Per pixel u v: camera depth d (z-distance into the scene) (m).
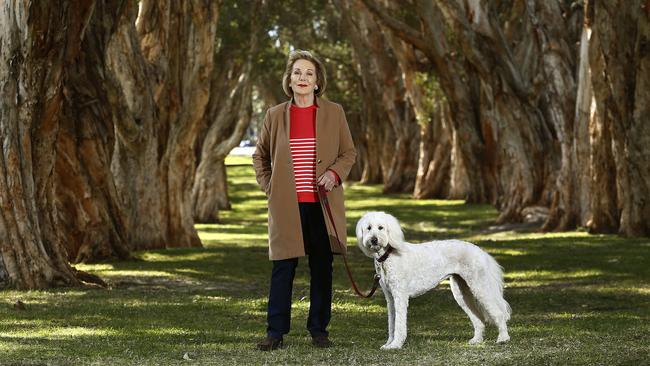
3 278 14.48
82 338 9.26
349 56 57.62
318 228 8.26
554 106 28.06
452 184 47.69
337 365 7.37
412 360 7.54
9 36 14.30
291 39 50.91
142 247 23.27
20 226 14.55
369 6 33.47
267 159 8.48
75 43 15.28
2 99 14.39
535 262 18.47
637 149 23.27
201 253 22.23
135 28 22.59
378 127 59.16
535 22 29.34
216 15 24.16
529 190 30.42
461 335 9.20
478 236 27.30
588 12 24.05
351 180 71.12
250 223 36.12
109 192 19.88
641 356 7.60
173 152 24.25
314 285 8.41
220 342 8.98
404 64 44.16
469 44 30.00
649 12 22.53
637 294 13.23
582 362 7.36
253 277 17.03
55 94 14.89
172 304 12.45
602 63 23.75
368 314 11.30
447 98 35.78
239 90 34.91
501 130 30.84
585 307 11.87
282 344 8.41
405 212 38.34
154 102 23.23
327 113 8.25
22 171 14.61
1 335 9.48
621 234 23.89
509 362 7.39
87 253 19.45
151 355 8.11
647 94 22.95
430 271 8.14
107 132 19.70
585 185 26.34
